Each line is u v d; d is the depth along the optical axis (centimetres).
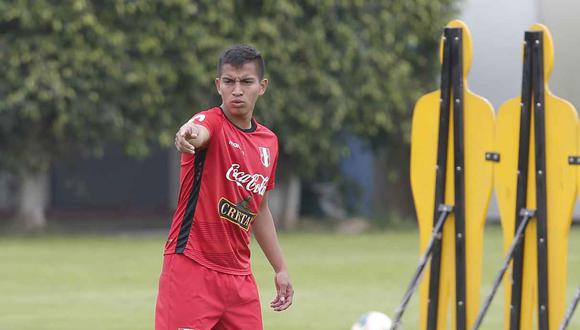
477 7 6862
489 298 2759
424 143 2912
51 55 6306
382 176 7944
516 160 2792
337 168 7512
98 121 6438
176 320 2242
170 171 8094
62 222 7600
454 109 2850
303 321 3819
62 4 6209
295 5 6706
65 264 5284
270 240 2406
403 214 7875
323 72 6838
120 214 7994
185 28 6481
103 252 5806
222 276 2255
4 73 6281
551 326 2766
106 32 6325
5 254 5675
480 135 2825
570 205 2720
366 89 6931
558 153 2731
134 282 4716
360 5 6844
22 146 6606
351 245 6284
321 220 7644
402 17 7006
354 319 3872
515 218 2795
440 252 2895
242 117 2267
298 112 6812
